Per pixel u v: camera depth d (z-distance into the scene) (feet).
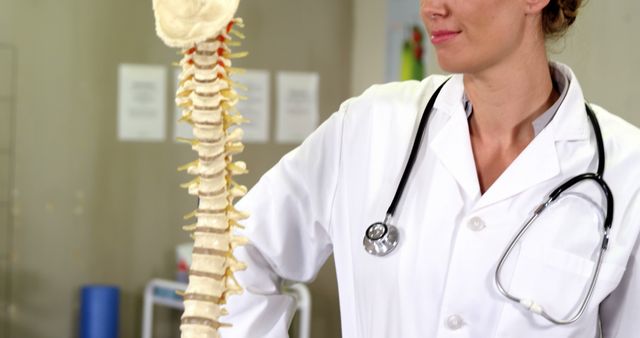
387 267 4.45
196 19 2.69
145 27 13.10
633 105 8.33
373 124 4.76
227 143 2.95
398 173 4.62
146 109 13.17
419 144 4.62
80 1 12.79
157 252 13.38
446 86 4.67
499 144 4.51
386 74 13.58
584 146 4.47
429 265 4.37
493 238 4.33
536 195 4.39
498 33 4.05
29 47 12.63
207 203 2.98
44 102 12.75
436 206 4.44
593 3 8.86
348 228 4.71
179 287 12.48
